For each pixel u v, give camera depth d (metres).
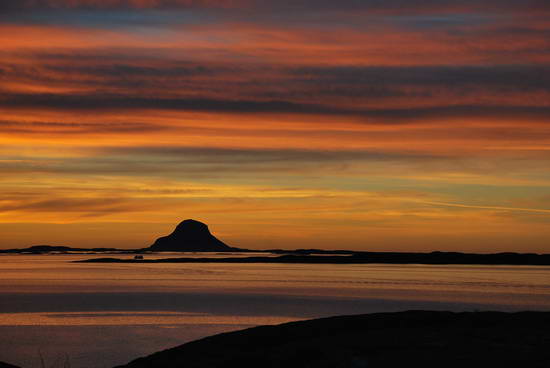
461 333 24.67
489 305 93.50
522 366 18.95
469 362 19.67
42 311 82.00
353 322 29.02
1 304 93.12
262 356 22.59
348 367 20.08
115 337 55.16
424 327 26.89
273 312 80.69
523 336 23.62
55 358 44.91
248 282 161.75
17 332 59.34
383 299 104.62
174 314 77.56
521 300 103.81
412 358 20.58
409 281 168.38
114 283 155.88
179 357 25.42
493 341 22.86
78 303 95.31
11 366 25.98
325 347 23.11
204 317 73.88
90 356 45.72
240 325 65.38
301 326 29.05
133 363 25.45
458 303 96.88
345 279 180.50
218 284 151.62
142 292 121.25
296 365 21.67
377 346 22.83
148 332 59.00
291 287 139.50
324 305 92.12
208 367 22.62
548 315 28.73
